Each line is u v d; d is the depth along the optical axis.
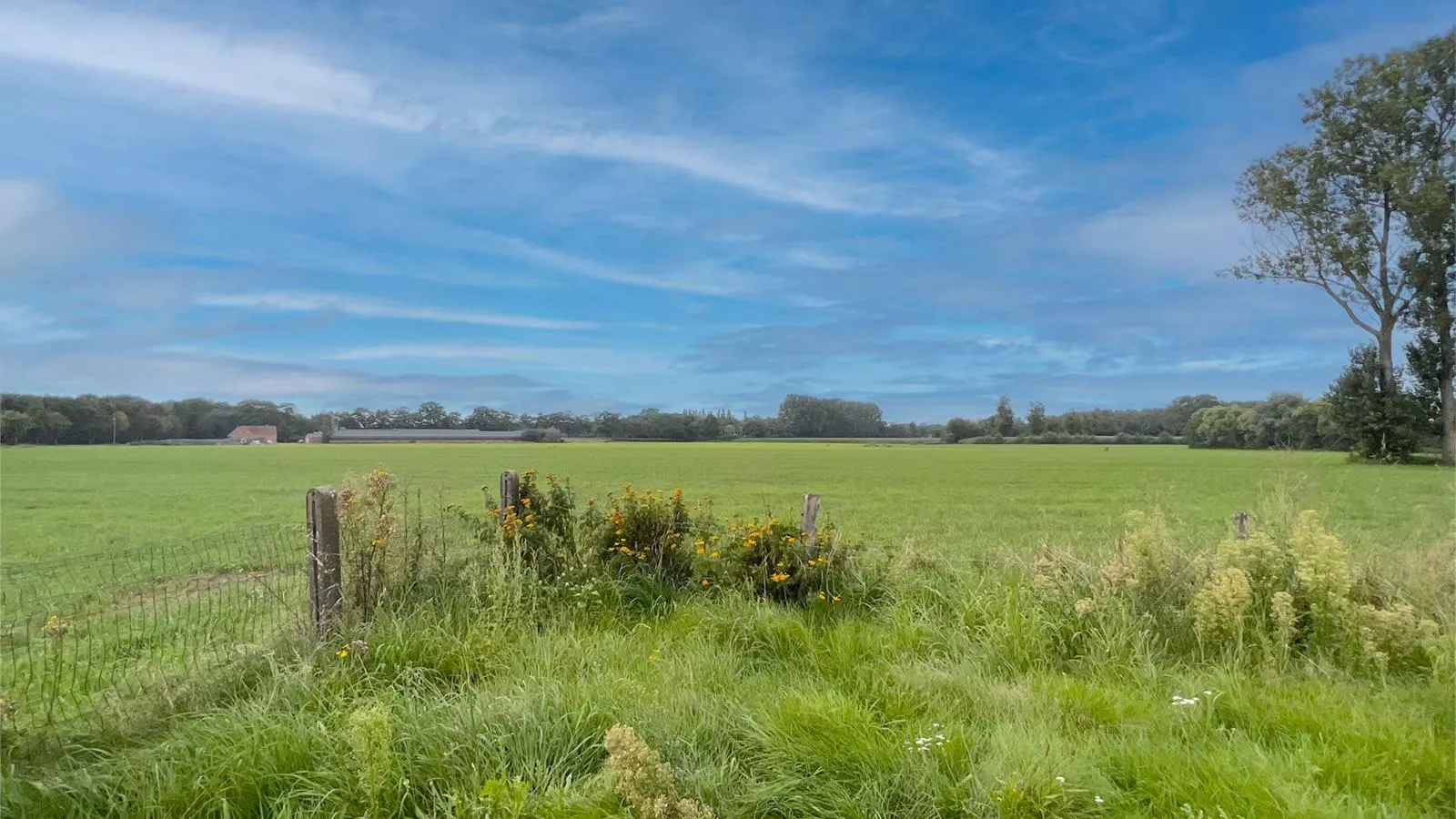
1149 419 146.62
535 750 4.12
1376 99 40.66
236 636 6.82
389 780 3.76
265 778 3.85
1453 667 5.07
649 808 3.22
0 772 3.79
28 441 126.94
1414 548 7.55
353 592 6.43
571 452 90.88
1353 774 3.85
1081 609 5.90
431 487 33.44
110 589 9.98
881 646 6.02
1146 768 3.92
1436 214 39.16
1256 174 44.00
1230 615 5.70
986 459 69.19
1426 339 41.88
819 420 180.38
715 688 5.19
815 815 3.69
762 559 7.68
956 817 3.66
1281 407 86.25
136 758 4.04
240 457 72.44
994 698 4.86
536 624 6.44
